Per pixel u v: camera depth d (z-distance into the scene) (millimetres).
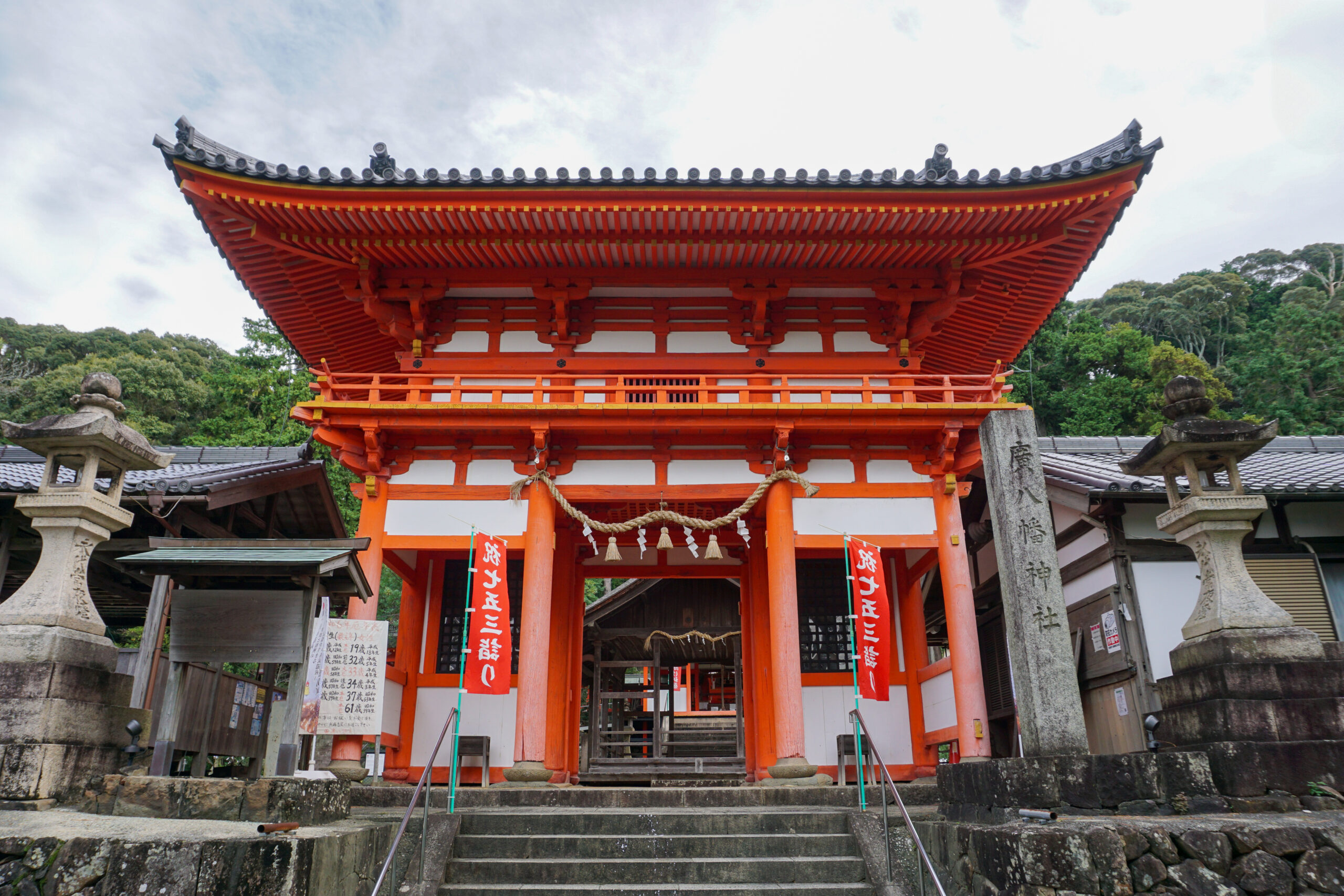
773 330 14328
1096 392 39406
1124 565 12609
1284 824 6020
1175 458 8562
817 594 15617
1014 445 9742
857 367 13969
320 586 8195
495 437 12938
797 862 8117
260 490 13688
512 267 13688
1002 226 12656
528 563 12328
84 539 8055
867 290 14297
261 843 5844
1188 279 57594
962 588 12461
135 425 37031
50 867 5766
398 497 12773
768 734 14594
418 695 14508
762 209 12070
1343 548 12898
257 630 7789
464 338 14219
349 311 15297
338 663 10820
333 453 12773
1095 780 7105
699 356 14000
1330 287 59688
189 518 13078
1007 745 16797
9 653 7262
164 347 54469
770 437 13031
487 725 14297
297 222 12492
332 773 10844
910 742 14383
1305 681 7289
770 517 12875
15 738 7031
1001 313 15523
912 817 8672
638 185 11758
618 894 7652
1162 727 7973
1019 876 5988
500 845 8445
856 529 12836
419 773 13969
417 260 13445
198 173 11766
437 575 15367
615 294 14367
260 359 37906
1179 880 5770
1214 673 7477
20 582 14922
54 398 39812
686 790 9906
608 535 15438
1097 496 12398
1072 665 8750
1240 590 7871
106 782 7105
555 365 13828
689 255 13344
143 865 5742
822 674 14906
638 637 19938
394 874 7539
